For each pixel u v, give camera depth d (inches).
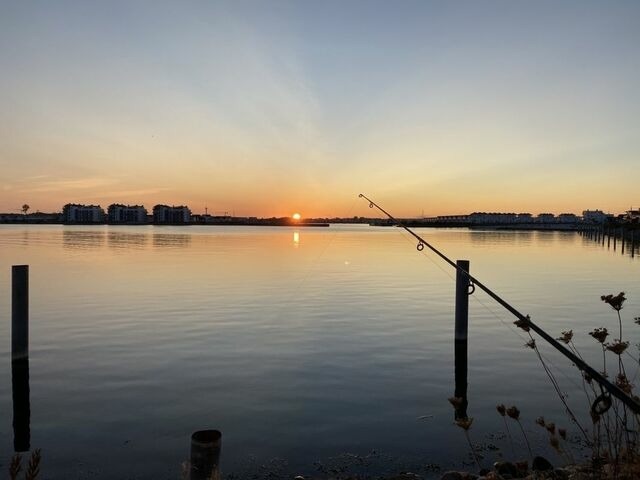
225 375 466.9
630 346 572.4
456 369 488.4
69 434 343.0
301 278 1181.7
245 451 318.3
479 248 2484.0
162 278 1159.6
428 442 331.6
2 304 818.8
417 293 964.6
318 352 545.0
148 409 386.9
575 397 411.8
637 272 1366.9
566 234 5595.5
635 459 209.5
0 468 294.8
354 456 312.3
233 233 4931.1
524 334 632.4
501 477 260.4
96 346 564.4
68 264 1470.2
